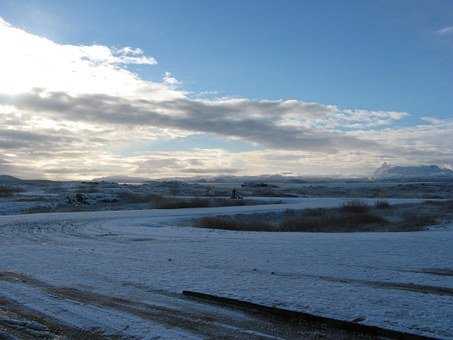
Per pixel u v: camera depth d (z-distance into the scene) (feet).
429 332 23.79
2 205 162.71
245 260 47.60
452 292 32.60
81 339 24.43
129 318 27.73
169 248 58.34
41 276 40.29
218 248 57.88
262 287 34.35
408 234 72.95
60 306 30.45
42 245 62.80
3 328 26.40
